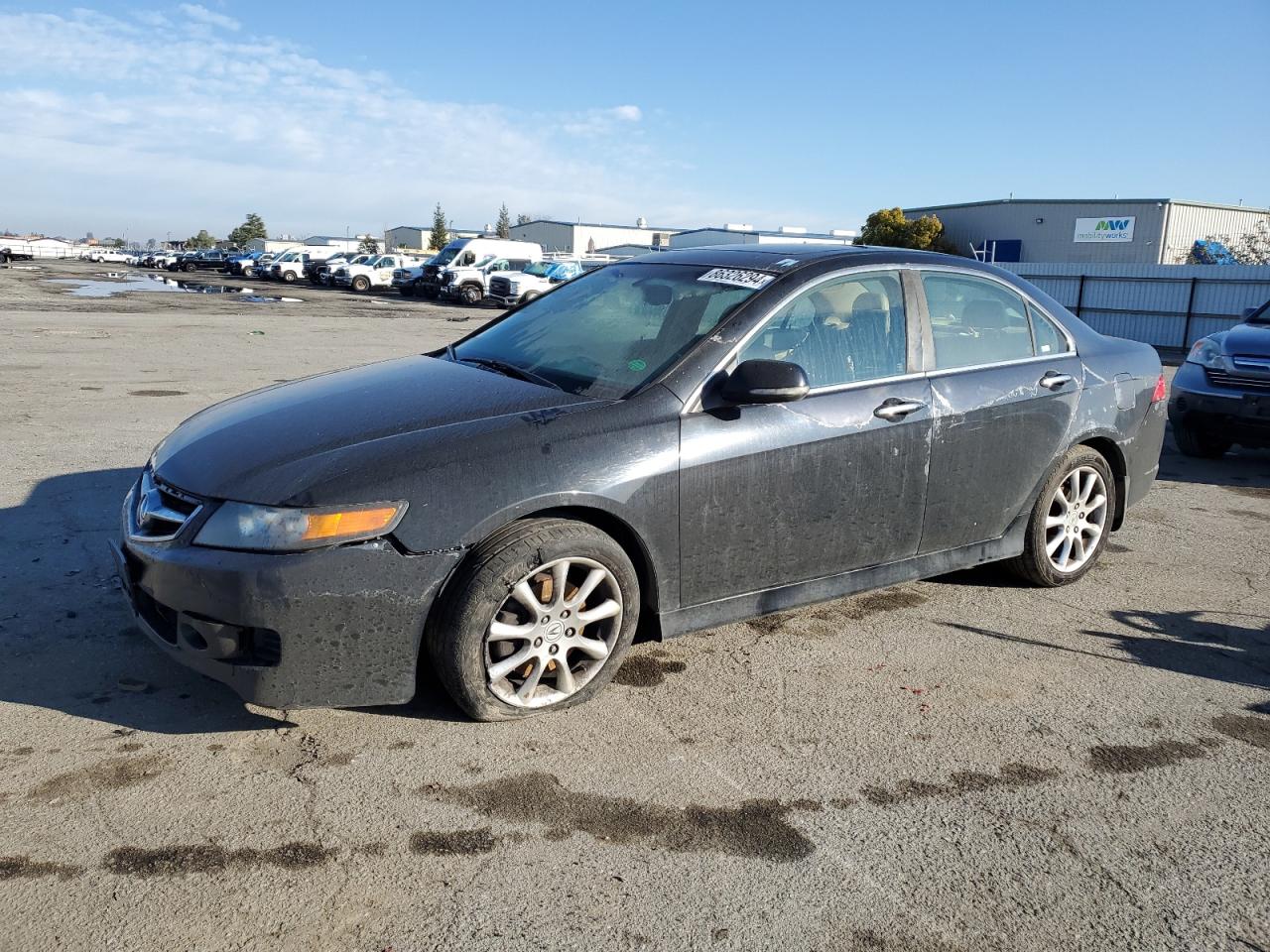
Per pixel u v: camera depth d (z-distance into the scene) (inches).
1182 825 111.5
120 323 737.6
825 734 128.9
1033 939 92.4
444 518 116.9
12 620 151.8
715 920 93.0
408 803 109.3
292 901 93.0
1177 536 227.0
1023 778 120.0
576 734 126.0
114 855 98.4
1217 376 304.7
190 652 116.2
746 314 142.6
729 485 135.9
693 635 159.9
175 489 121.3
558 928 90.9
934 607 175.9
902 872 101.4
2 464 252.2
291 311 999.6
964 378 162.7
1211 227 2265.0
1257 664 155.8
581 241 3754.9
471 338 175.3
